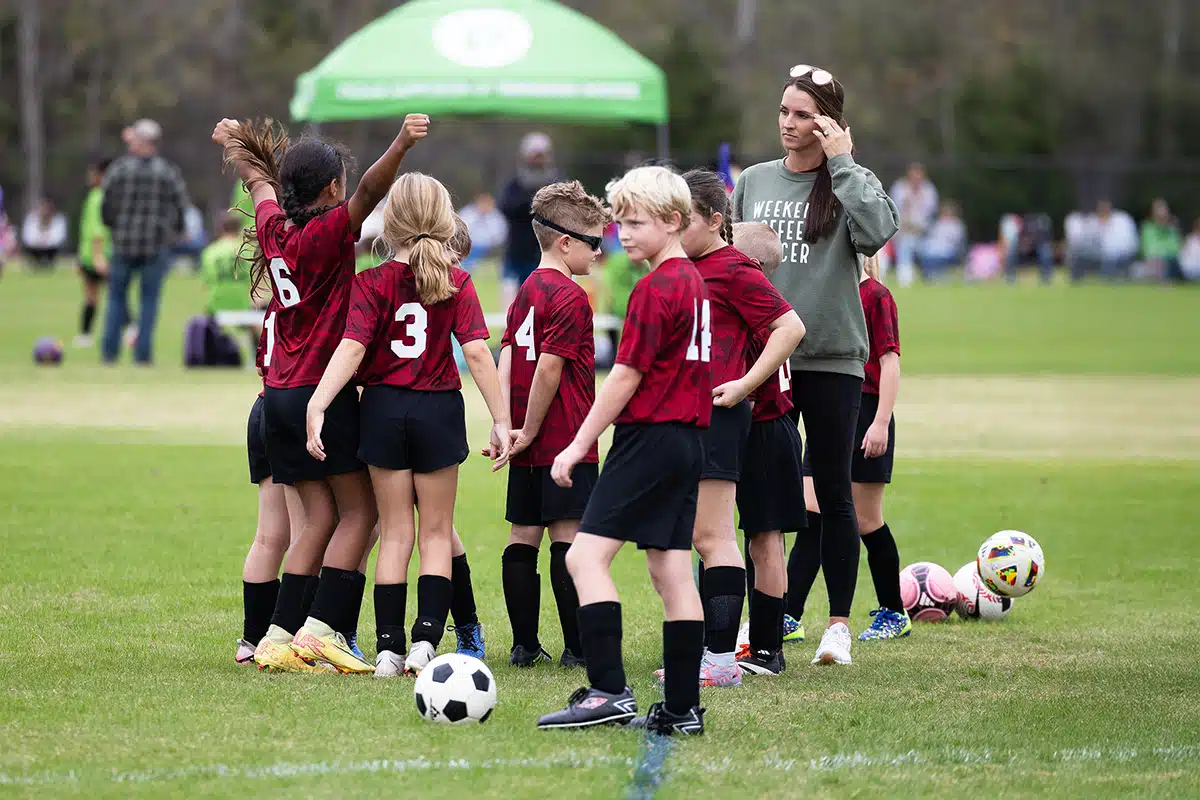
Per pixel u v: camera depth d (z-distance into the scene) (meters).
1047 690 18.88
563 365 19.88
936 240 135.62
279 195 20.30
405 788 14.28
